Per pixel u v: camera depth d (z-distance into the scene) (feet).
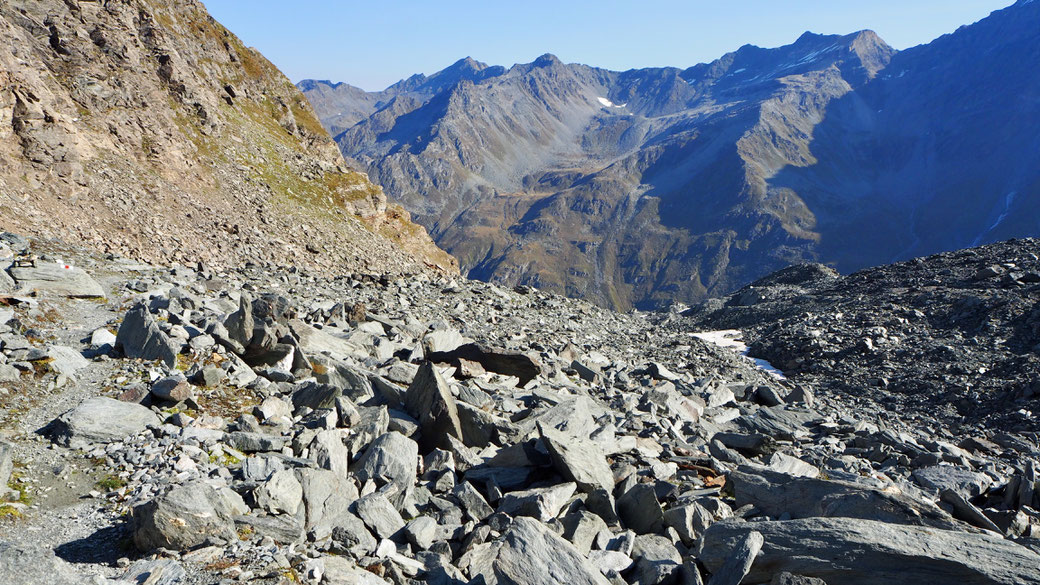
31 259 84.99
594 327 165.58
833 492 42.63
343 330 85.92
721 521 38.93
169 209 187.32
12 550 29.91
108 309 76.64
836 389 137.39
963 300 172.65
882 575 33.73
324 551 35.27
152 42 244.83
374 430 49.85
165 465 42.14
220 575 31.19
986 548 34.53
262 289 112.88
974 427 108.17
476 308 142.41
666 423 66.03
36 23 193.16
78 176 164.45
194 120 246.47
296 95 344.28
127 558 33.04
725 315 257.75
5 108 152.25
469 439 53.06
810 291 263.70
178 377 52.37
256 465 42.19
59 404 49.52
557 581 32.58
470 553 37.17
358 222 272.31
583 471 45.37
